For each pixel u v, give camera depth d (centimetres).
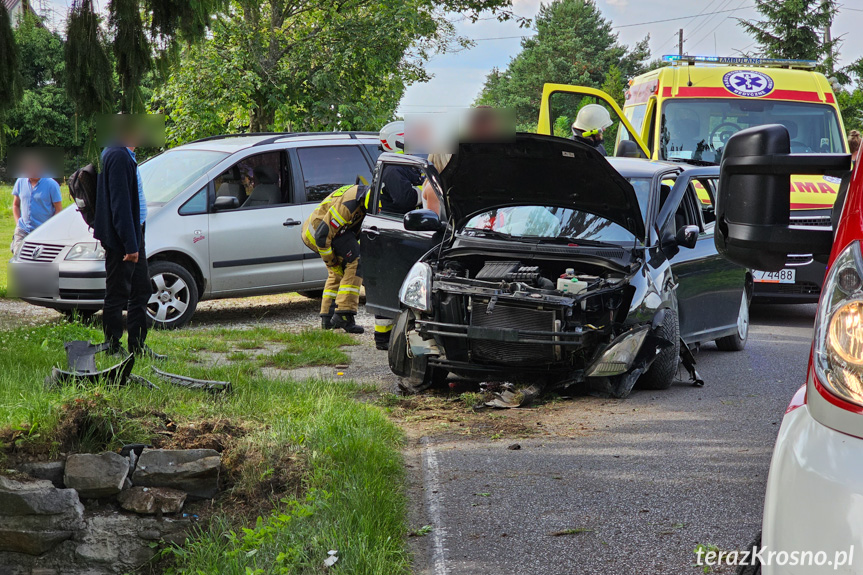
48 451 424
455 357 670
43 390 522
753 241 239
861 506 179
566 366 649
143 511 410
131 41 602
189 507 422
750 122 1172
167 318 961
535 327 637
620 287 644
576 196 707
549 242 709
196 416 504
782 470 197
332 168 1080
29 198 1096
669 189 775
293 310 1151
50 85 610
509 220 742
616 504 425
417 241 784
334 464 439
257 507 415
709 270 788
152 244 946
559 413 612
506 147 654
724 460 495
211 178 998
